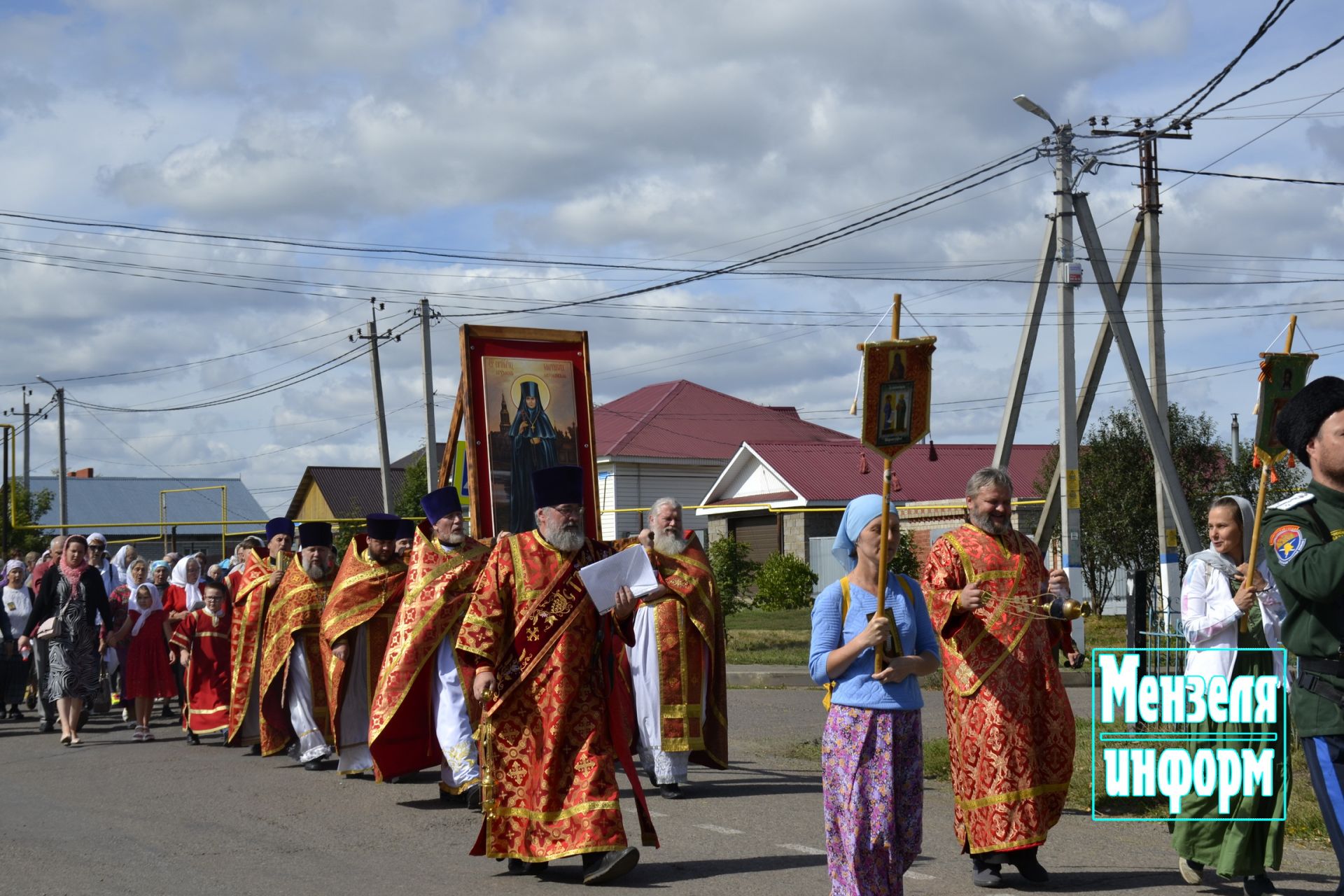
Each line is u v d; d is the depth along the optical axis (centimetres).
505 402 1208
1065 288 1953
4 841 815
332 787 1028
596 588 670
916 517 3256
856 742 532
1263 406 621
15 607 1612
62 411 4706
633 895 655
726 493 3928
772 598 3181
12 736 1448
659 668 952
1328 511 446
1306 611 446
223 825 868
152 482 7000
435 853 770
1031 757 657
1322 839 763
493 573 698
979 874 666
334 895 666
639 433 4303
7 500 3158
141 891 677
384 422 3481
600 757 684
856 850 529
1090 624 2511
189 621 1381
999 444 2038
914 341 560
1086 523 2809
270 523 1314
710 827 830
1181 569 2041
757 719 1425
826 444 3938
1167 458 2008
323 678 1157
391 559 1084
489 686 687
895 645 534
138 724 1416
